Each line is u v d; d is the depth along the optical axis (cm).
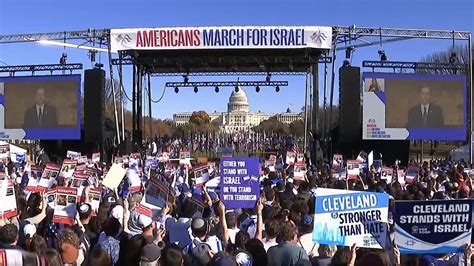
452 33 2852
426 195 1276
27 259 385
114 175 1084
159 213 805
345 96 2767
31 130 2948
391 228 738
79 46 2938
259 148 5091
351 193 629
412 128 2858
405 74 2852
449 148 5309
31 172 1398
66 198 796
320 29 2739
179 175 1631
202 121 11506
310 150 3178
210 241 702
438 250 600
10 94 2964
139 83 3266
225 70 3488
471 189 1477
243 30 2739
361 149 2927
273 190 1063
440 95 2867
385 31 2809
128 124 6794
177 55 3062
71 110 2919
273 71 3491
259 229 720
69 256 564
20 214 878
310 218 741
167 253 529
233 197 791
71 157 1919
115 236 669
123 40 2772
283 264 598
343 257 594
